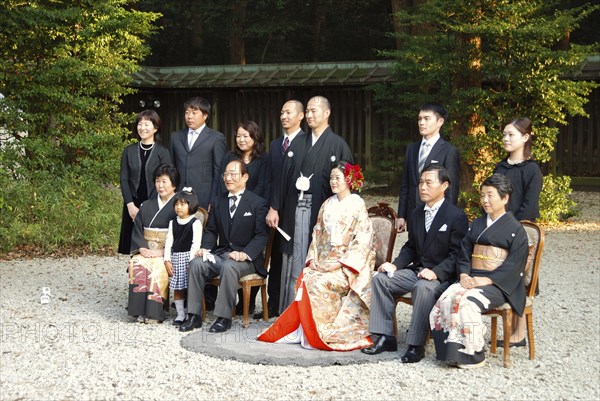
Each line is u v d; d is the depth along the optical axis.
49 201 8.98
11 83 9.80
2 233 8.36
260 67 15.01
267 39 23.31
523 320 4.98
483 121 10.69
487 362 4.66
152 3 20.70
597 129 13.62
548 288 6.77
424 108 5.36
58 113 10.05
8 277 7.21
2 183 8.70
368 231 5.12
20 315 5.75
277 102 15.09
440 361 4.67
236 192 5.64
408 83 12.27
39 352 4.77
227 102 15.48
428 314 4.70
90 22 9.99
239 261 5.39
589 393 4.09
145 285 5.54
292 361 4.57
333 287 4.99
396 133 13.85
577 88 10.31
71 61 9.62
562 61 10.22
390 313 4.88
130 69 11.22
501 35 10.12
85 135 9.93
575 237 9.56
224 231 5.63
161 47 23.06
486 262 4.64
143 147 6.13
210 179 6.05
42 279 7.14
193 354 4.76
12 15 9.20
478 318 4.48
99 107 11.20
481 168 10.40
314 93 14.80
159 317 5.54
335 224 5.14
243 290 5.49
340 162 5.20
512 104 11.48
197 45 23.30
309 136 5.61
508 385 4.21
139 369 4.45
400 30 14.34
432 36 11.35
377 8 21.66
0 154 9.01
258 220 5.60
